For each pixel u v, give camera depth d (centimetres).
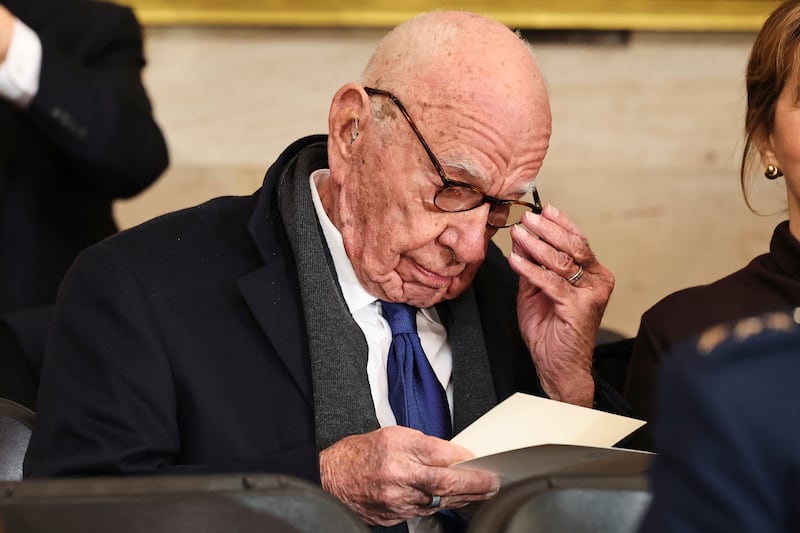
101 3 999
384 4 1402
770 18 633
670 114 1462
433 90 600
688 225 1465
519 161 609
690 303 669
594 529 450
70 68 918
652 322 677
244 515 435
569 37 1449
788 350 333
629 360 717
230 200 691
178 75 1423
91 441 584
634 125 1463
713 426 323
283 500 436
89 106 919
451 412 668
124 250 633
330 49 1427
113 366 598
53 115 905
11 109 935
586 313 658
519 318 680
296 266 641
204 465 582
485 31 613
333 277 645
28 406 703
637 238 1466
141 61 1017
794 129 620
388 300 645
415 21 625
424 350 670
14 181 935
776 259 652
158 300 619
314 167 680
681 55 1457
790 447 320
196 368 611
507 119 598
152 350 603
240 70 1426
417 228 608
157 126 986
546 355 667
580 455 526
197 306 626
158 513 434
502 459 533
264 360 624
